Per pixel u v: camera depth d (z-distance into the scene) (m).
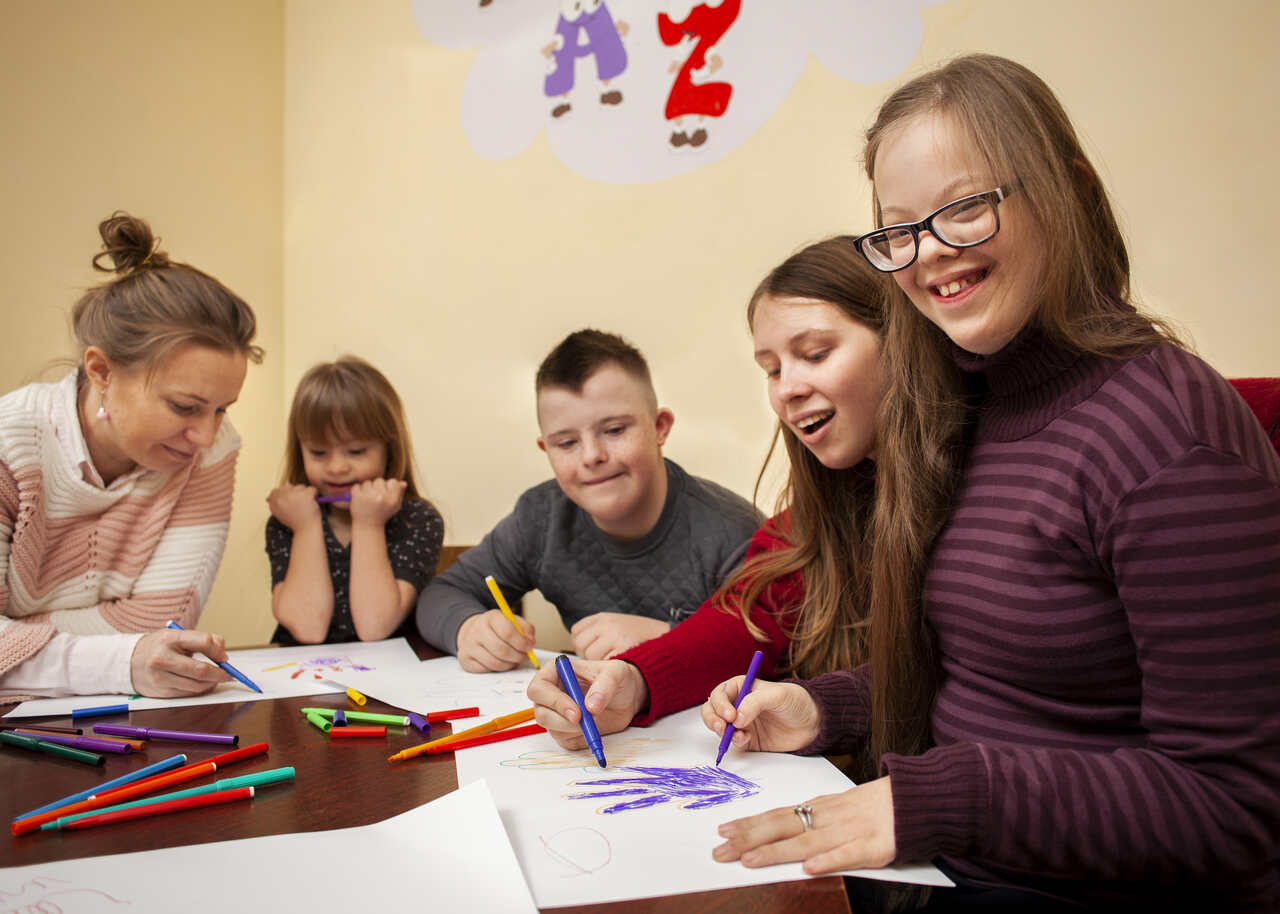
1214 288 1.21
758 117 1.51
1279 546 0.47
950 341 0.67
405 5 1.94
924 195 0.56
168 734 0.67
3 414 0.96
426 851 0.45
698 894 0.42
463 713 0.74
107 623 1.00
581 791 0.56
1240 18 1.18
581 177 1.71
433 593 1.16
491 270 1.83
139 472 1.04
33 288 1.62
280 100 2.14
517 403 1.80
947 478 0.66
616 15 1.65
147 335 0.94
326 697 0.81
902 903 0.48
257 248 2.08
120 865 0.43
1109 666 0.54
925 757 0.50
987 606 0.59
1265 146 1.17
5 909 0.39
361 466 1.38
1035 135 0.55
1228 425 0.50
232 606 1.97
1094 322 0.56
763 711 0.65
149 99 1.83
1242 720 0.46
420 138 1.92
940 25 1.35
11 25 1.58
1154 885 0.50
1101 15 1.26
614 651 0.95
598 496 1.12
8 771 0.59
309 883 0.42
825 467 0.87
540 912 0.40
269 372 2.11
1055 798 0.47
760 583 0.89
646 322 1.64
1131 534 0.50
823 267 0.84
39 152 1.63
